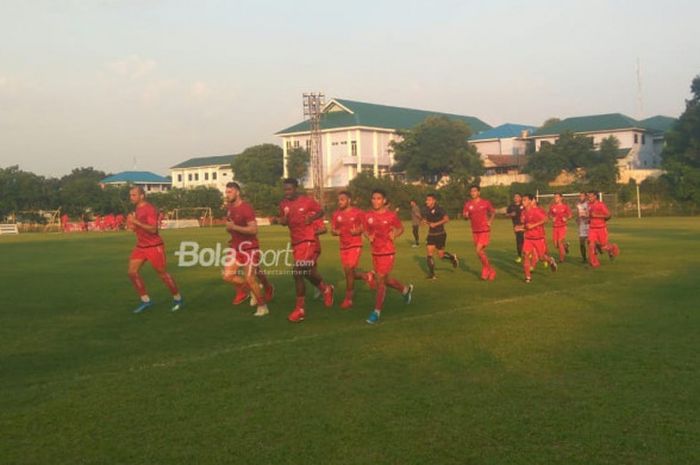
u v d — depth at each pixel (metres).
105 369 6.68
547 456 4.28
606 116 73.38
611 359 6.58
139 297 12.32
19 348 7.84
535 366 6.39
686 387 5.62
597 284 12.48
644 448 4.38
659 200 54.84
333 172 78.81
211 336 8.36
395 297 11.67
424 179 69.38
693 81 54.66
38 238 39.50
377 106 85.38
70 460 4.34
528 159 65.81
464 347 7.23
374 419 4.99
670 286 11.90
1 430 4.86
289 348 7.36
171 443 4.58
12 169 59.97
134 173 95.94
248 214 9.86
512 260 18.48
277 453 4.39
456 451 4.38
